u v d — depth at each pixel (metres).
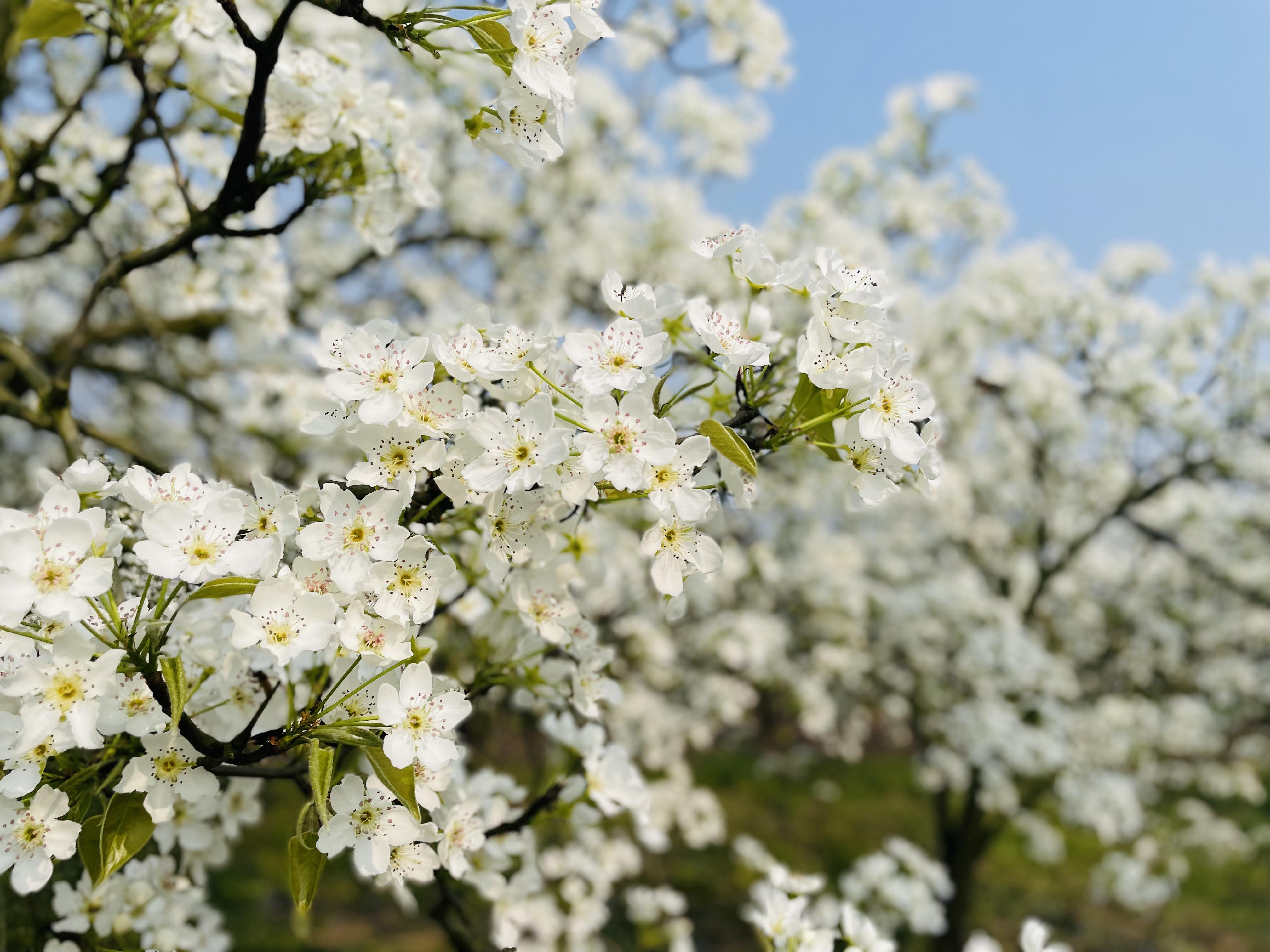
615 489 1.59
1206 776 10.70
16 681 1.28
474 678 2.04
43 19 2.13
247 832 10.77
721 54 4.85
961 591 8.20
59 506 1.40
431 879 1.59
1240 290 6.36
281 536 1.50
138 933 2.09
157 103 2.43
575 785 2.17
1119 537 9.98
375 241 2.60
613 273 1.61
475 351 1.60
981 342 7.20
